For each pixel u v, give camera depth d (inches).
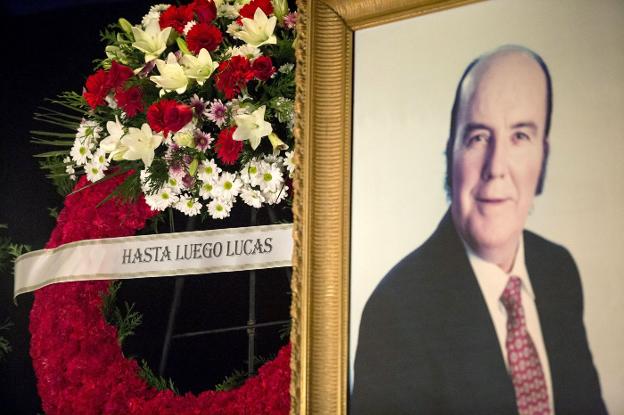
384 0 78.5
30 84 120.0
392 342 72.2
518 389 66.6
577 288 65.7
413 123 75.5
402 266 73.3
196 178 90.0
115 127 90.2
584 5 69.5
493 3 73.9
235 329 89.5
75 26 120.4
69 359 88.8
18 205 116.4
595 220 65.9
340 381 72.7
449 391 69.2
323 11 81.2
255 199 88.0
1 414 109.2
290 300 95.5
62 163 99.7
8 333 111.9
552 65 70.0
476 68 73.7
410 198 74.2
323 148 78.2
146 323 101.3
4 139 119.2
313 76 80.0
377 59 78.3
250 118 85.4
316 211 77.0
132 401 84.8
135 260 91.3
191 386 96.9
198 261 89.1
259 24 88.8
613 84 67.1
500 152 71.1
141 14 118.4
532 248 68.2
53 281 93.4
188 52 91.0
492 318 68.8
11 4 121.6
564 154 68.2
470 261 70.7
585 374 64.2
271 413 79.7
